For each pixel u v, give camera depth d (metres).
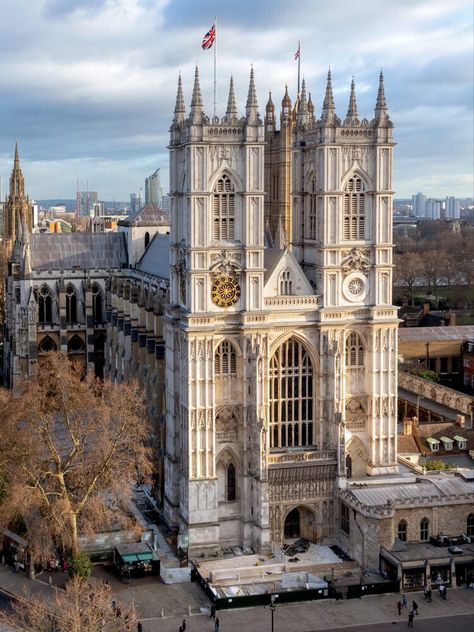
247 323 129.00
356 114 133.12
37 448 124.94
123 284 186.00
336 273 133.25
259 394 128.75
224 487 131.50
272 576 121.56
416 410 175.75
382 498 127.00
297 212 141.12
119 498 126.06
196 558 128.00
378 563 122.75
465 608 113.25
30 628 96.50
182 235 133.00
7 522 123.94
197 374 127.50
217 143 126.38
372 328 134.50
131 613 100.06
